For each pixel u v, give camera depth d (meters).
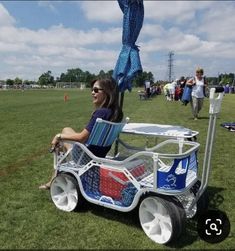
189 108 24.28
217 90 4.32
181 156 4.14
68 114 19.28
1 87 109.62
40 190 5.82
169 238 4.06
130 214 4.86
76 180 4.89
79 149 4.91
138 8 5.79
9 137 10.95
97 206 5.11
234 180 6.49
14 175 6.70
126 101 34.25
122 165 4.52
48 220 4.68
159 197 4.15
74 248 4.01
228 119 16.80
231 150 8.99
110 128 4.74
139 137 10.47
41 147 9.36
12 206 5.14
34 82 156.75
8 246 4.02
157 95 51.94
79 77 160.00
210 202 5.38
